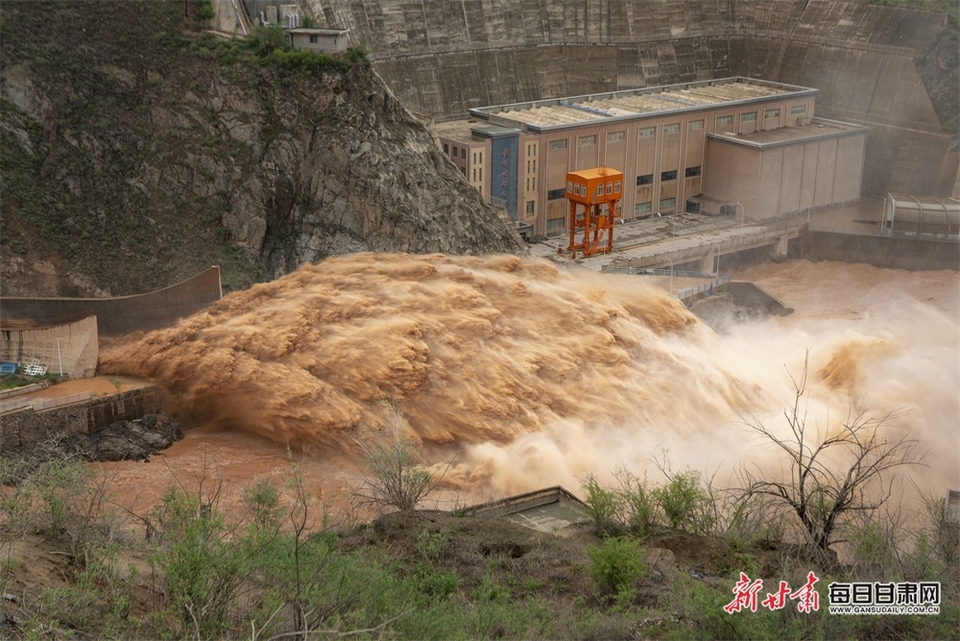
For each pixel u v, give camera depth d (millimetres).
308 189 106250
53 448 60281
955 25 161250
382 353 74438
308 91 107625
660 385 82000
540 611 29953
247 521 38562
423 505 55969
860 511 35125
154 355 75438
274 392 72875
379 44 157625
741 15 186000
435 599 30203
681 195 149375
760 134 151750
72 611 26062
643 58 178500
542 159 134250
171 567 26141
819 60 174000
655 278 111625
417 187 107500
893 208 140625
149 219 101375
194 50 108812
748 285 117500
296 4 135000
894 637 27172
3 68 100000
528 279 90125
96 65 105625
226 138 105938
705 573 33812
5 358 76250
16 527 31359
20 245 92938
